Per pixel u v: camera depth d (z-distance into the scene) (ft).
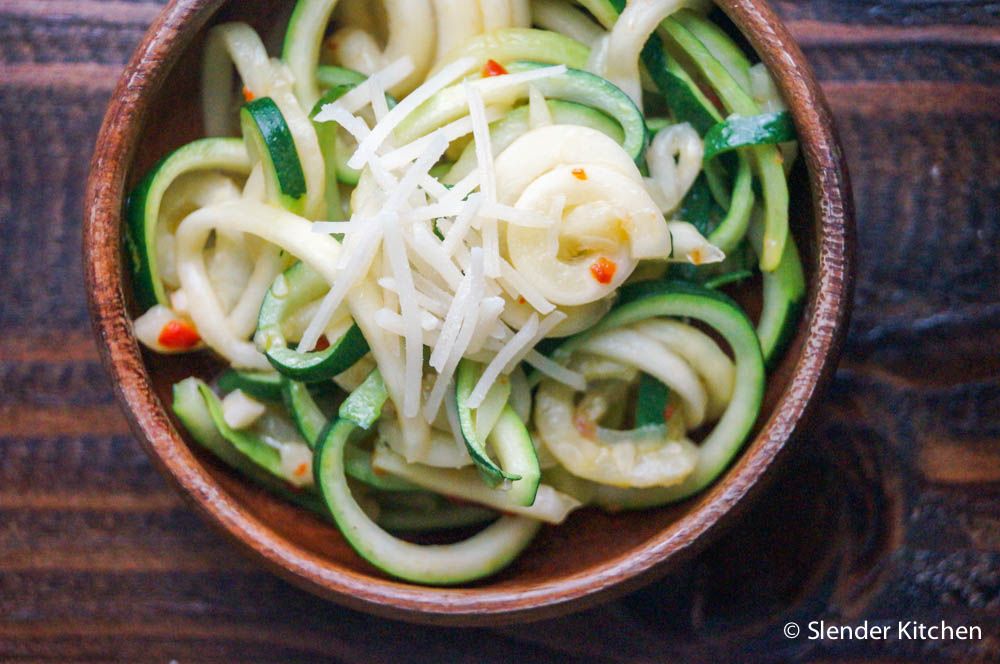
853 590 1.39
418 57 1.31
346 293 1.21
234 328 1.28
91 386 1.41
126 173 1.24
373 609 1.23
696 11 1.28
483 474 1.23
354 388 1.27
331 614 1.41
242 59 1.28
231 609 1.41
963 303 1.40
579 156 1.22
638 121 1.25
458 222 1.19
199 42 1.28
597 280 1.21
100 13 1.42
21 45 1.42
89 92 1.42
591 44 1.31
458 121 1.23
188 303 1.28
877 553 1.40
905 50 1.41
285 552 1.23
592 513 1.31
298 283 1.26
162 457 1.22
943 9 1.41
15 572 1.41
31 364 1.41
